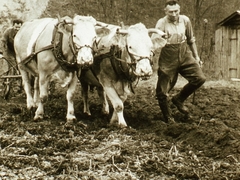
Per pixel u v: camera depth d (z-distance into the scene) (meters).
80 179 6.52
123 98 8.56
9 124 8.75
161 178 6.54
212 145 7.53
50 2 17.38
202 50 16.27
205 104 10.59
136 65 7.91
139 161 7.01
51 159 7.15
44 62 8.66
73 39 8.18
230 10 18.42
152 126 8.66
